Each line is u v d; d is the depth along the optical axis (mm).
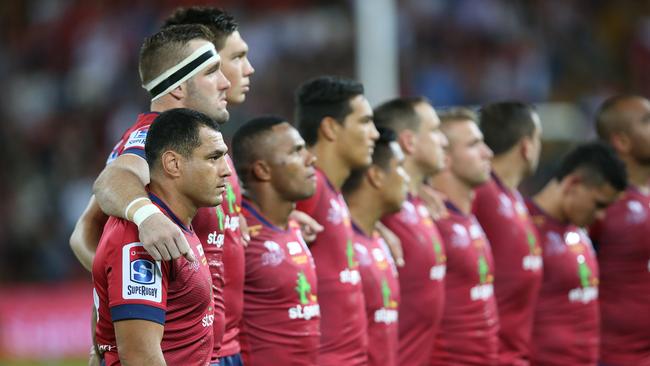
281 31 73000
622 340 33438
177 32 20047
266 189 23547
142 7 75062
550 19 74375
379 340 26547
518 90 71188
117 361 17906
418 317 28156
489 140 31359
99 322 18078
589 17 75562
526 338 30984
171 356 17844
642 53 74812
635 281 33344
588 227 33188
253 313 23391
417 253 28141
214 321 20531
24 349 52438
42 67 74938
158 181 18078
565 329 31609
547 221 31750
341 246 25234
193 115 18094
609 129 33969
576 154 31562
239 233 22031
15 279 62781
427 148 28688
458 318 29344
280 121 23734
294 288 23500
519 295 30797
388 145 26766
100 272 17625
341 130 25359
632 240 33125
